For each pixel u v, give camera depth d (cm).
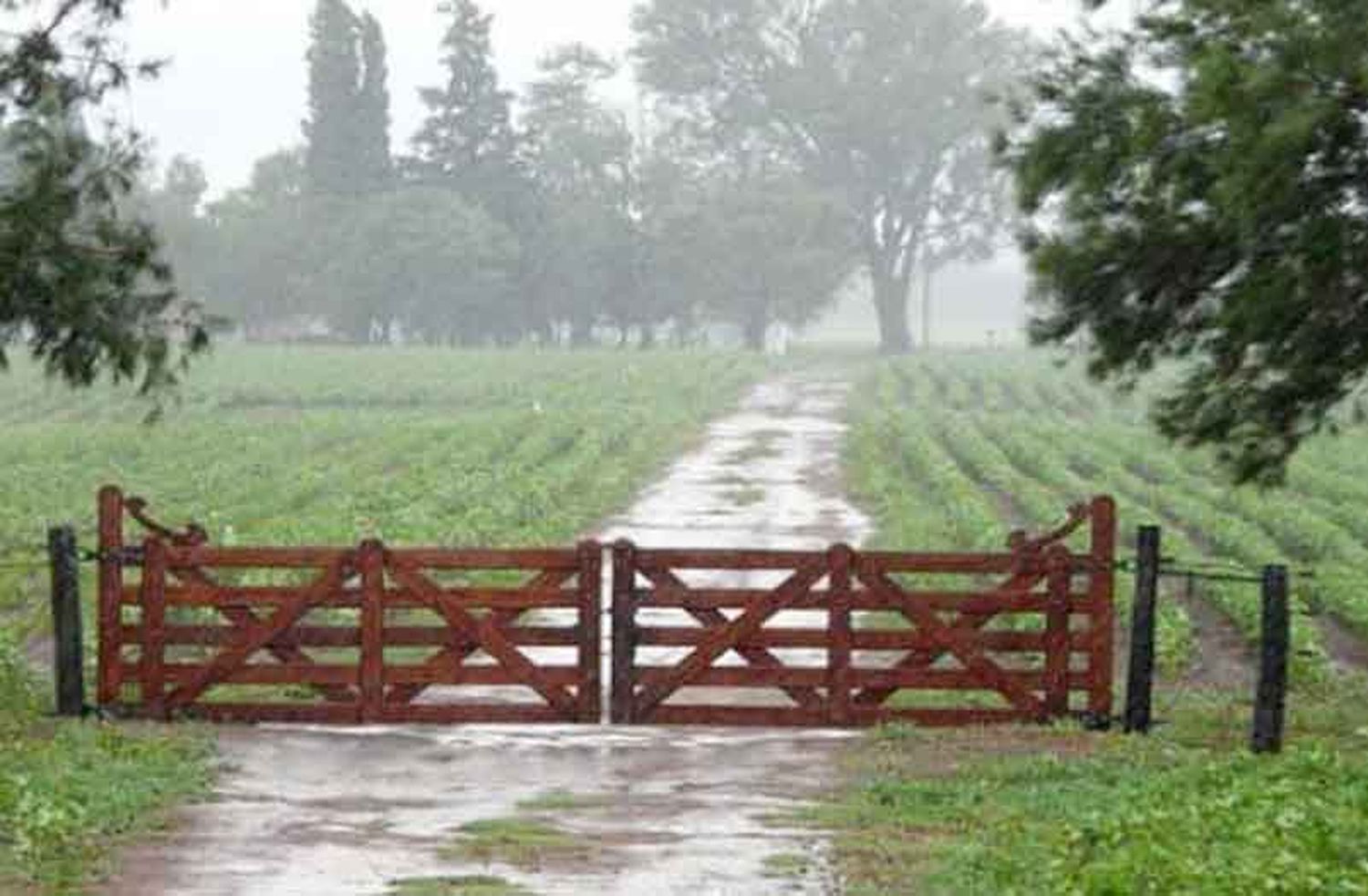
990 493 13212
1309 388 5325
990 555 5216
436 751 4900
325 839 3806
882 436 16825
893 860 3625
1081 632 5256
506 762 4756
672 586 5222
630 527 10794
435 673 5231
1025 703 5241
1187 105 5009
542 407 19988
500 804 4216
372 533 9494
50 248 5322
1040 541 5228
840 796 4344
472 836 3850
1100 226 5412
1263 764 4356
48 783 4072
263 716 5234
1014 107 5588
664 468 14462
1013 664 6706
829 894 3334
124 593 5272
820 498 12412
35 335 5422
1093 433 17650
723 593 5219
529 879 3444
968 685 5234
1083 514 5228
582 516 11100
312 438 16062
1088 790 4291
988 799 4231
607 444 15838
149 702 5234
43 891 3288
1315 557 9775
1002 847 3625
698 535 10412
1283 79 4725
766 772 4644
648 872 3509
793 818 4075
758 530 10631
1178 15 5275
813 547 9888
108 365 5547
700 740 5078
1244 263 5322
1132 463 15488
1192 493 12900
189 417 19112
